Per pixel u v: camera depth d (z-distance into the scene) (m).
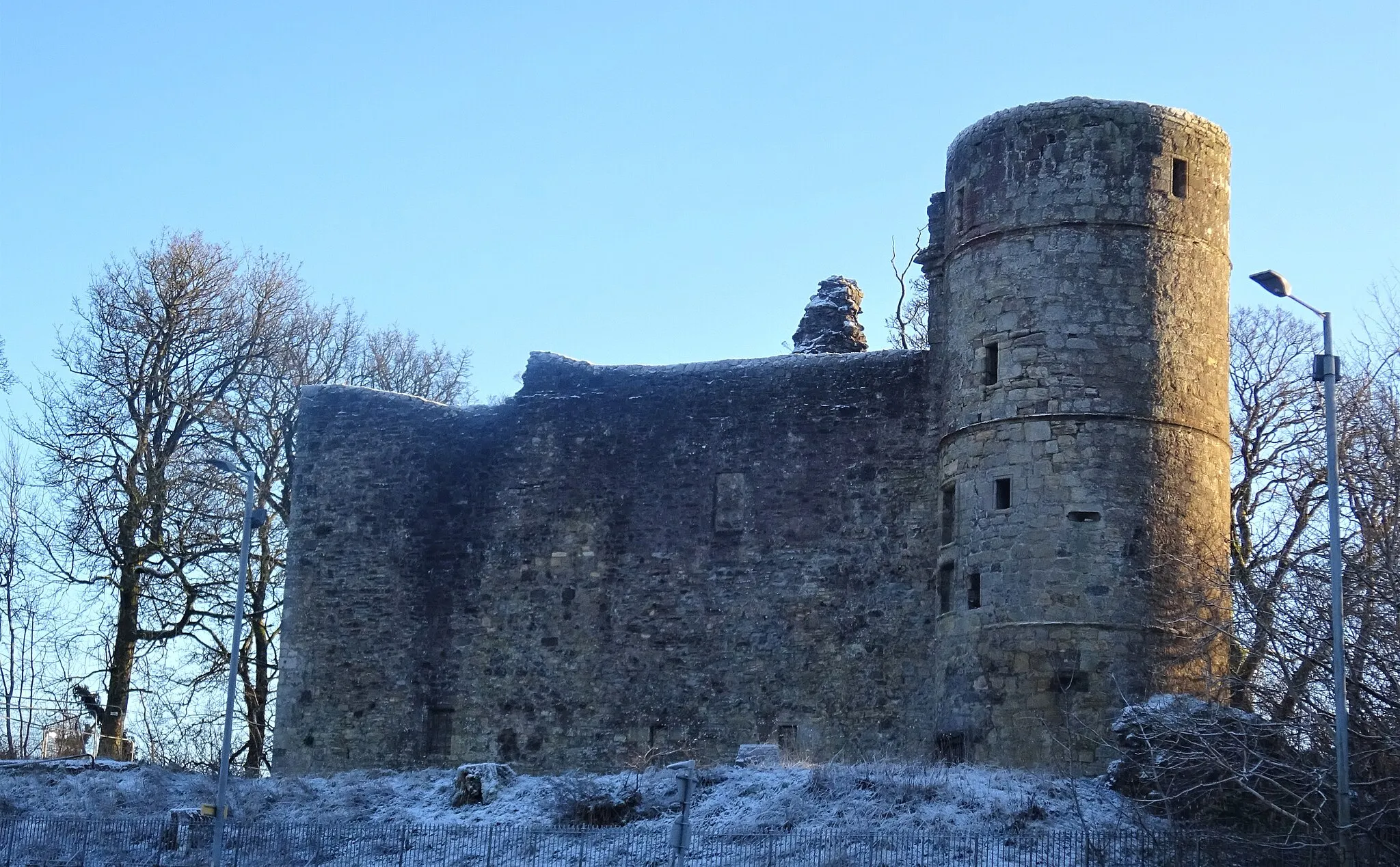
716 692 37.09
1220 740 28.84
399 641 39.72
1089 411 33.62
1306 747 28.73
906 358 37.41
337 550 40.62
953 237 36.03
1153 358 34.03
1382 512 29.97
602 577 38.53
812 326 42.78
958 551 34.53
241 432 47.44
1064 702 32.50
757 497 37.81
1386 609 29.09
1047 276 34.28
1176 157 34.97
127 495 45.75
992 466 34.03
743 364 38.84
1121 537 33.16
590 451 39.31
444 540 39.97
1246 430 43.06
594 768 37.59
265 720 46.59
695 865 28.22
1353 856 24.80
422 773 37.22
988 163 35.38
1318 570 29.75
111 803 36.09
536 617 38.84
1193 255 34.78
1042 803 29.33
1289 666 31.39
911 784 30.17
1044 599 32.97
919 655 35.78
